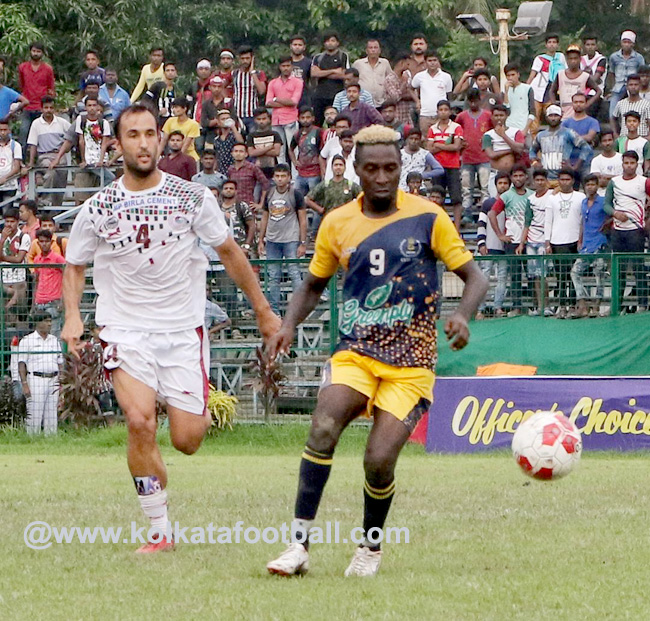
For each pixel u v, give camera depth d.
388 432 17.88
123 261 20.08
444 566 18.80
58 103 84.69
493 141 58.66
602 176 53.69
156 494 20.28
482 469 35.09
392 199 18.23
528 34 67.50
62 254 53.09
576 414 43.00
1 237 57.75
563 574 18.09
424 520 23.34
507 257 46.53
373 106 59.69
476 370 45.47
